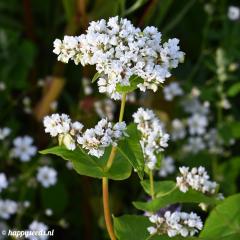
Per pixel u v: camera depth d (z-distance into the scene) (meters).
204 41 0.47
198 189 0.29
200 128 0.45
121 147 0.27
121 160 0.28
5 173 0.45
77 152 0.28
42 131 0.46
